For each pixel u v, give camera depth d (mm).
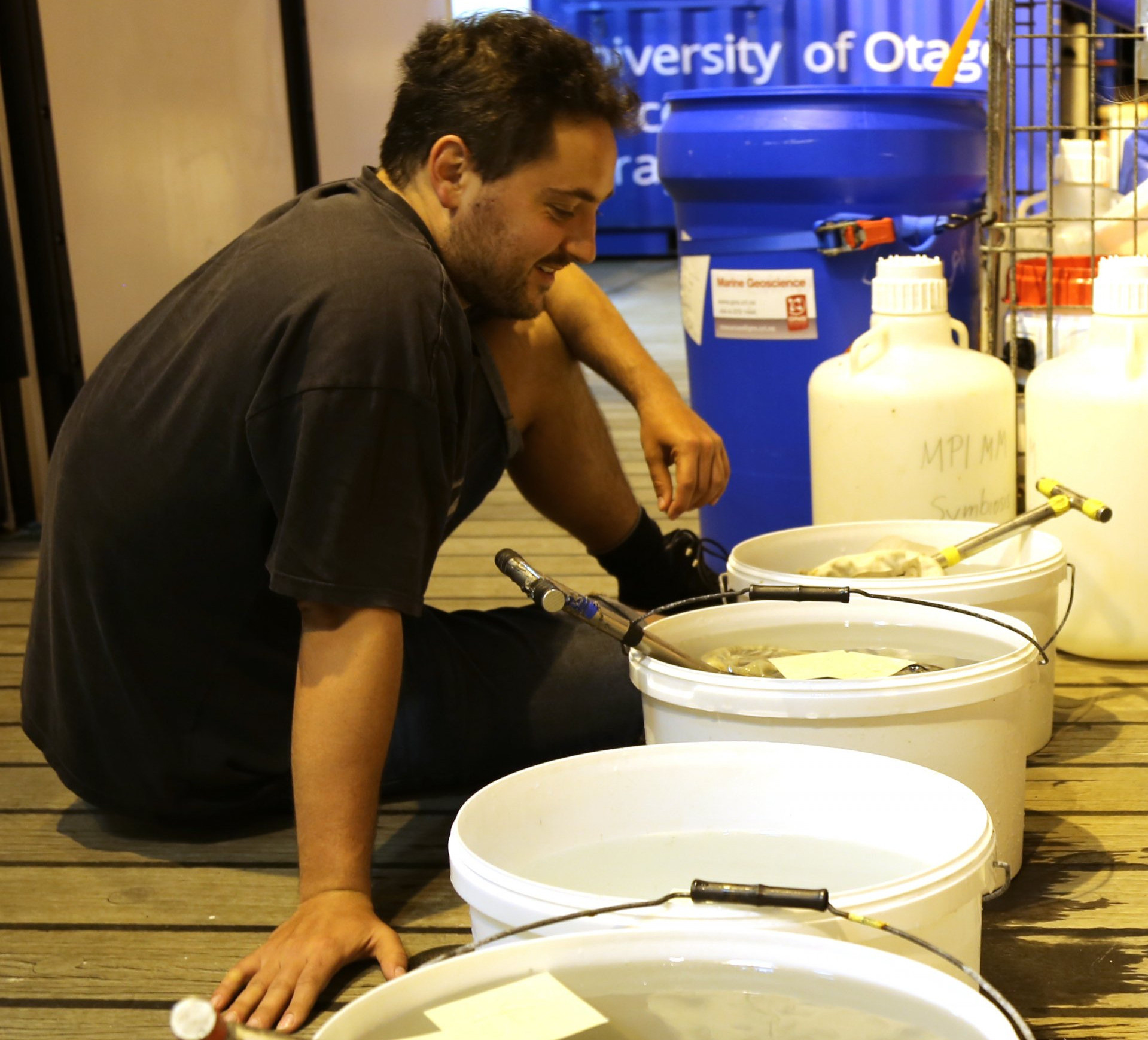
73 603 1296
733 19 6391
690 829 1037
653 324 5770
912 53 5793
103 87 3123
